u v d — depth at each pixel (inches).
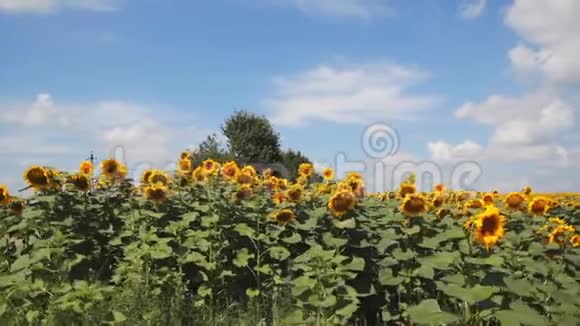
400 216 206.1
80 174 229.1
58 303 165.5
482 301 135.9
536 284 165.0
